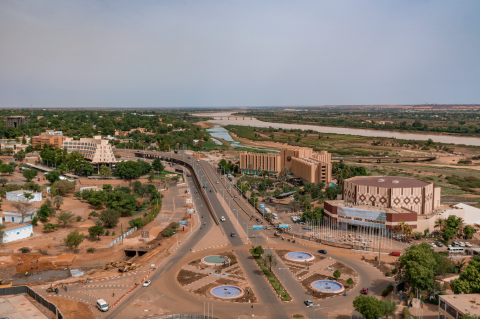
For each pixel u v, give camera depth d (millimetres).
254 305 147125
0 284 164875
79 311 139250
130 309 142500
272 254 197500
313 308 144375
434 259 157250
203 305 146750
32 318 111312
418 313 138875
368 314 127875
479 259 161625
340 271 181375
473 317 108500
